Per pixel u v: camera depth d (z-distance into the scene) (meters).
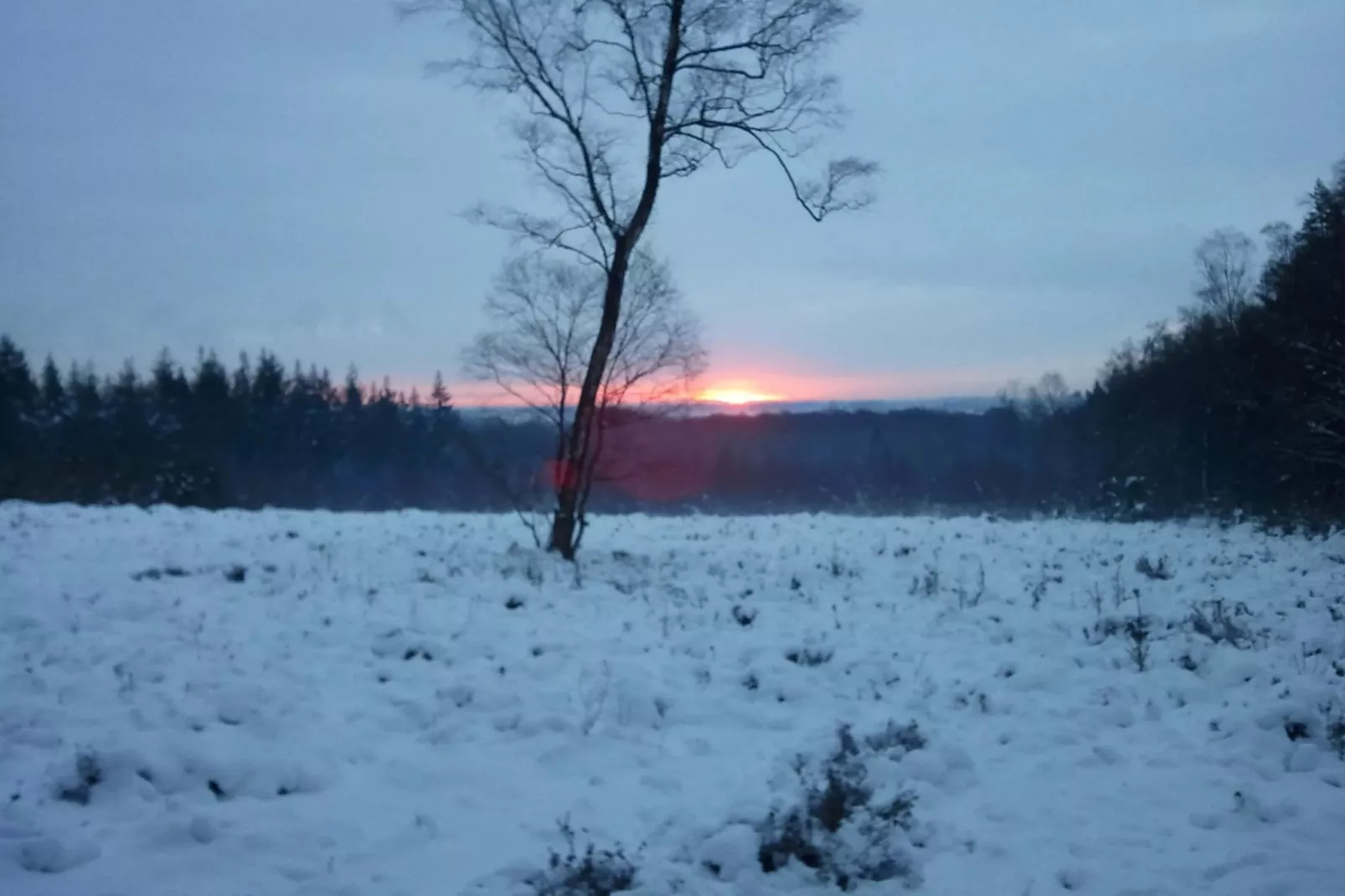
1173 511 29.41
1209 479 31.81
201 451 42.44
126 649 9.52
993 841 6.57
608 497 35.12
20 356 48.00
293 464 51.41
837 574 15.45
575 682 9.51
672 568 15.81
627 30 15.71
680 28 15.81
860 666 10.30
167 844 6.04
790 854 6.06
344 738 7.93
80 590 12.10
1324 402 24.78
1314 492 26.48
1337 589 14.42
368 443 51.31
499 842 6.39
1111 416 37.34
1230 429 30.86
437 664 9.77
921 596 13.89
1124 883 6.00
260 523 19.78
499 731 8.24
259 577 13.28
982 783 7.61
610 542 19.30
